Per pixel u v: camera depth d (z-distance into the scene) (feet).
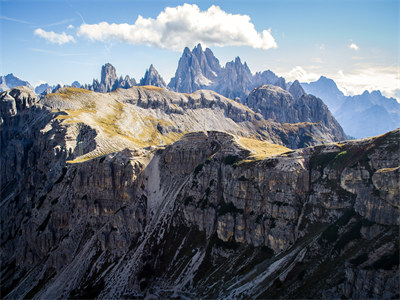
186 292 586.45
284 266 517.14
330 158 608.60
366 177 526.57
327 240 501.97
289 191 598.75
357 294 411.95
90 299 637.71
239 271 569.64
